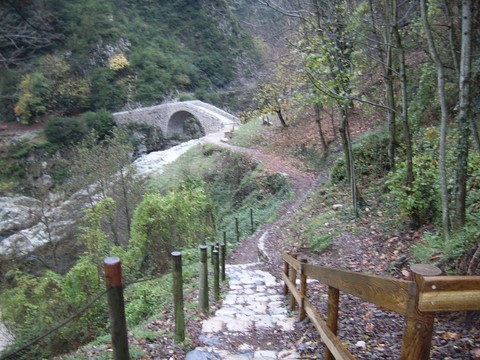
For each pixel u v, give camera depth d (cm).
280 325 494
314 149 2088
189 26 6606
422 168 751
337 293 315
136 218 1137
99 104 4888
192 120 4969
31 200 1933
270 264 953
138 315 697
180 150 3069
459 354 334
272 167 2077
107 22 5431
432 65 1036
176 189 1446
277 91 2147
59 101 4616
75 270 859
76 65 4912
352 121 1942
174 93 5512
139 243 1098
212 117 3941
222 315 540
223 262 777
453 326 390
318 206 1230
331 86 776
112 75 5116
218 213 1892
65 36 4925
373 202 1023
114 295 273
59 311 809
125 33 5641
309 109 2573
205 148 2762
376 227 874
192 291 716
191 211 1222
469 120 518
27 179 3053
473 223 544
